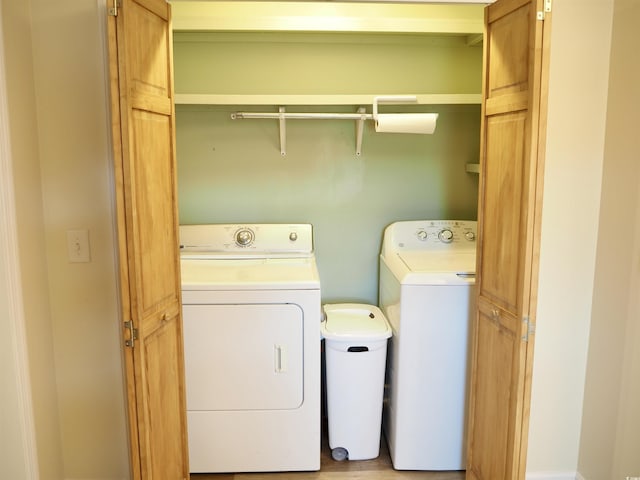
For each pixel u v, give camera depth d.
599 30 1.98
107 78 1.88
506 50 1.79
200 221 2.89
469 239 2.82
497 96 1.88
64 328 2.01
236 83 2.77
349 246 2.95
